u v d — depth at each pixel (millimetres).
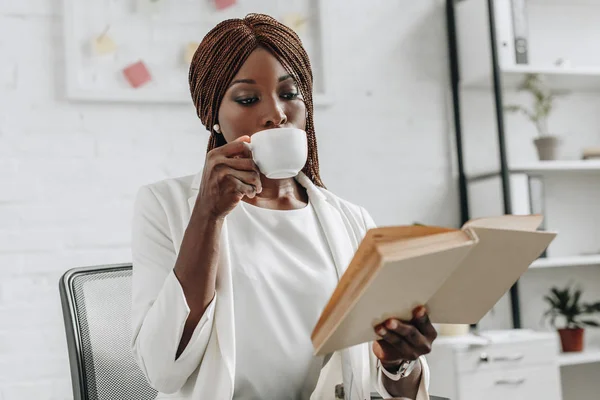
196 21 2664
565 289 2965
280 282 1154
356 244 1295
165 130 2635
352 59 2893
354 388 1133
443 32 3020
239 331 1117
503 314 2826
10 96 2502
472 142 2904
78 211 2533
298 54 1167
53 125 2531
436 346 2467
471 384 2387
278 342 1126
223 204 931
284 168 967
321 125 2824
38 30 2535
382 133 2900
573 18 3217
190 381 1084
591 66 3223
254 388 1135
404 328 867
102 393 1288
